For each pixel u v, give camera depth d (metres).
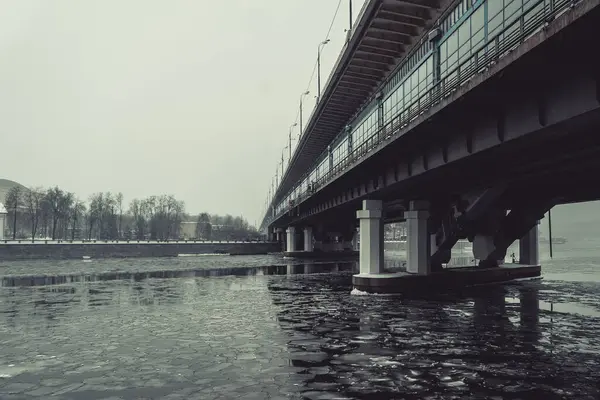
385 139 26.05
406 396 12.54
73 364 16.16
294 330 21.70
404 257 111.38
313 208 70.19
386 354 17.08
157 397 12.62
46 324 24.19
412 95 33.84
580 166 24.88
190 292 38.94
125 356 17.17
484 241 42.91
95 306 30.91
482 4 23.23
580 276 51.91
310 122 63.28
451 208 37.44
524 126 16.50
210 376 14.49
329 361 16.16
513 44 14.56
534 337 19.92
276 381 13.91
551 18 12.99
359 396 12.55
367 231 37.03
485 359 16.34
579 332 20.94
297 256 102.69
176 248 118.44
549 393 12.75
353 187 41.69
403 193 36.22
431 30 30.06
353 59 40.44
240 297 35.03
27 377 14.66
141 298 35.03
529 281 45.34
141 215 171.50
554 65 13.94
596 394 12.66
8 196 138.50
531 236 49.19
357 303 30.77
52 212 139.12
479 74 15.63
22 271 66.12
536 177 30.66
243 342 19.25
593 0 10.64
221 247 125.88
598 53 12.95
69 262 88.75
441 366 15.46
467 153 20.62
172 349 18.17
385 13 33.47
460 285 39.03
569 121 14.63
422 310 27.44
